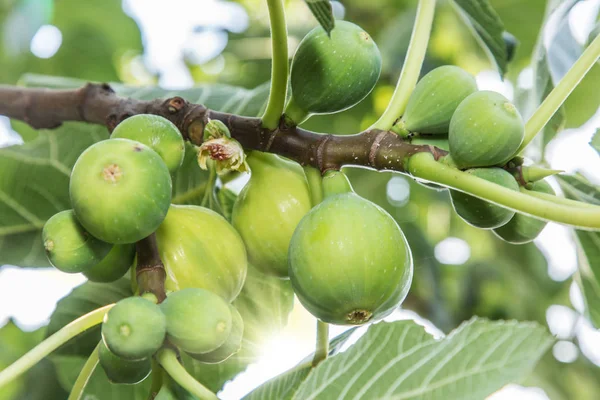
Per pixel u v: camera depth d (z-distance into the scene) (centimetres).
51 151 74
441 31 99
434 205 99
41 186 74
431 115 62
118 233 57
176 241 62
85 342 71
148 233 57
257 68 105
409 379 60
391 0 103
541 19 93
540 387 96
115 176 56
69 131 75
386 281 58
